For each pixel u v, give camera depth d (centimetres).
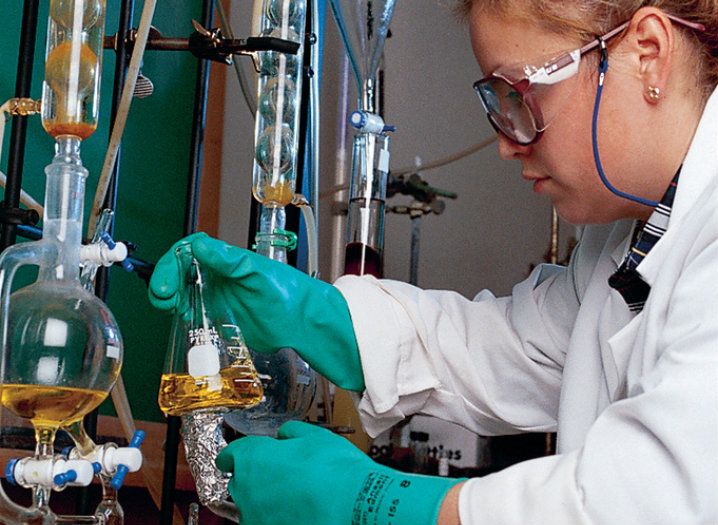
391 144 352
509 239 364
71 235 94
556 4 103
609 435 80
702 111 108
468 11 115
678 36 105
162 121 236
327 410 177
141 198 226
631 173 106
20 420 153
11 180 108
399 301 132
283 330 112
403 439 261
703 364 79
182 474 192
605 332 120
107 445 95
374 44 147
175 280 100
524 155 113
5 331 85
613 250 130
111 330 91
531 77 103
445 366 136
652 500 76
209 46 121
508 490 81
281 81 119
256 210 140
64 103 95
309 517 87
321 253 292
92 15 97
